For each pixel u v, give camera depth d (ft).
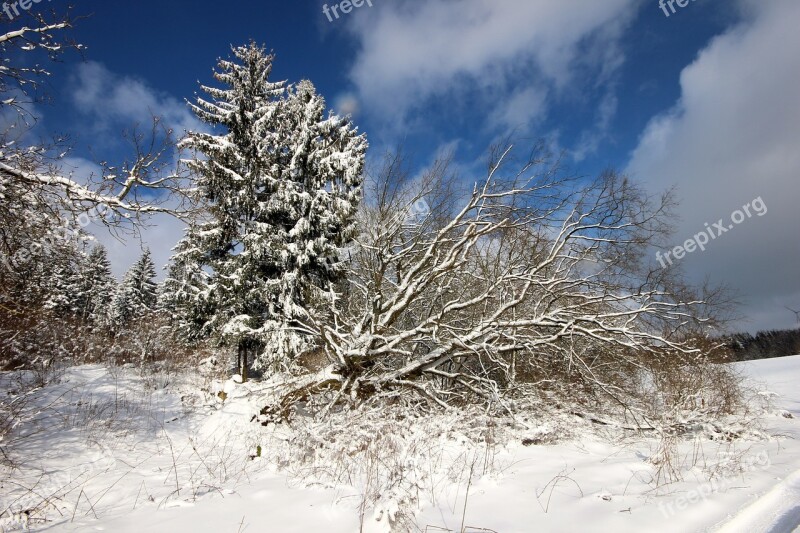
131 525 13.05
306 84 52.44
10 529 13.10
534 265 39.06
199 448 24.62
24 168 23.16
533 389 32.96
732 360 46.80
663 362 37.73
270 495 15.38
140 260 119.75
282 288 45.50
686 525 11.84
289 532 11.85
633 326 35.78
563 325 31.53
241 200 47.32
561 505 13.34
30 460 19.69
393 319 33.32
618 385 37.78
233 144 47.26
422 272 35.32
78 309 76.38
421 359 32.37
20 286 29.99
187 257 48.42
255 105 52.42
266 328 42.70
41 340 40.22
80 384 33.22
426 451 19.17
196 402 33.63
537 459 19.48
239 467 20.84
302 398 31.99
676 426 26.63
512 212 35.40
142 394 34.09
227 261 47.80
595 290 36.73
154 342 49.98
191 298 47.83
